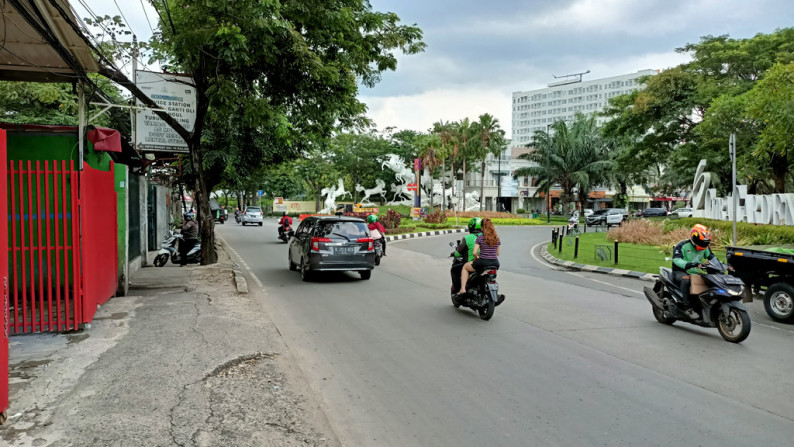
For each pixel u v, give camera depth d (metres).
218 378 5.41
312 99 14.44
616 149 64.12
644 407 4.86
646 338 7.46
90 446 3.81
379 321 8.44
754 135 26.81
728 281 7.39
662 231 25.81
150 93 13.90
